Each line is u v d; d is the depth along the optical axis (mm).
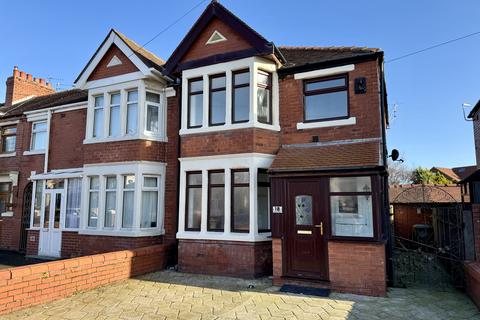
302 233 8555
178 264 10438
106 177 12266
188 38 11156
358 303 7129
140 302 7176
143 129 11797
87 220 12359
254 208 9680
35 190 14398
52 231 13531
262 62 10430
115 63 12523
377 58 9516
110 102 12617
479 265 7141
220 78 10922
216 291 8055
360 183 8195
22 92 19906
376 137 9258
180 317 6301
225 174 10172
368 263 7781
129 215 11711
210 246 10078
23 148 15828
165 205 11984
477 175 14414
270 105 10602
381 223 8188
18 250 14977
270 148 10211
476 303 6965
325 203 8414
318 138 9945
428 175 36281
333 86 10125
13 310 6535
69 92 17875
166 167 12156
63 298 7410
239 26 10461
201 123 10984
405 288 8430
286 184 8891
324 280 8203
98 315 6398
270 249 9984
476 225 7531
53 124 14992
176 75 11812
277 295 7703
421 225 15789
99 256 8484
